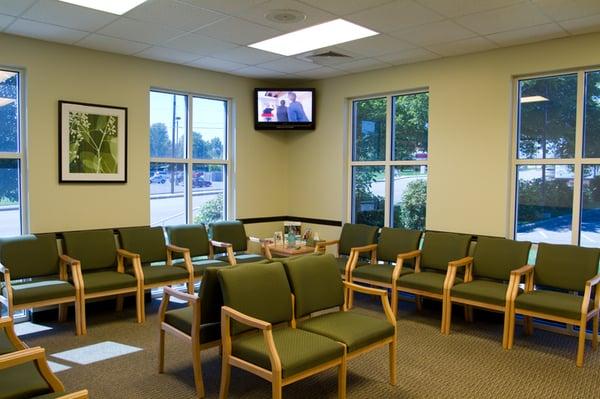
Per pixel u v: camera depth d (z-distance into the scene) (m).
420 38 4.78
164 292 3.63
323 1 3.77
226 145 6.78
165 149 6.13
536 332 4.72
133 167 5.69
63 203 5.15
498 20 4.20
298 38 4.82
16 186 4.98
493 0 3.72
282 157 7.25
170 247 5.55
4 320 2.76
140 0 3.80
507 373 3.73
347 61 5.77
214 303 3.30
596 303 4.14
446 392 3.41
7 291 4.13
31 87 4.90
